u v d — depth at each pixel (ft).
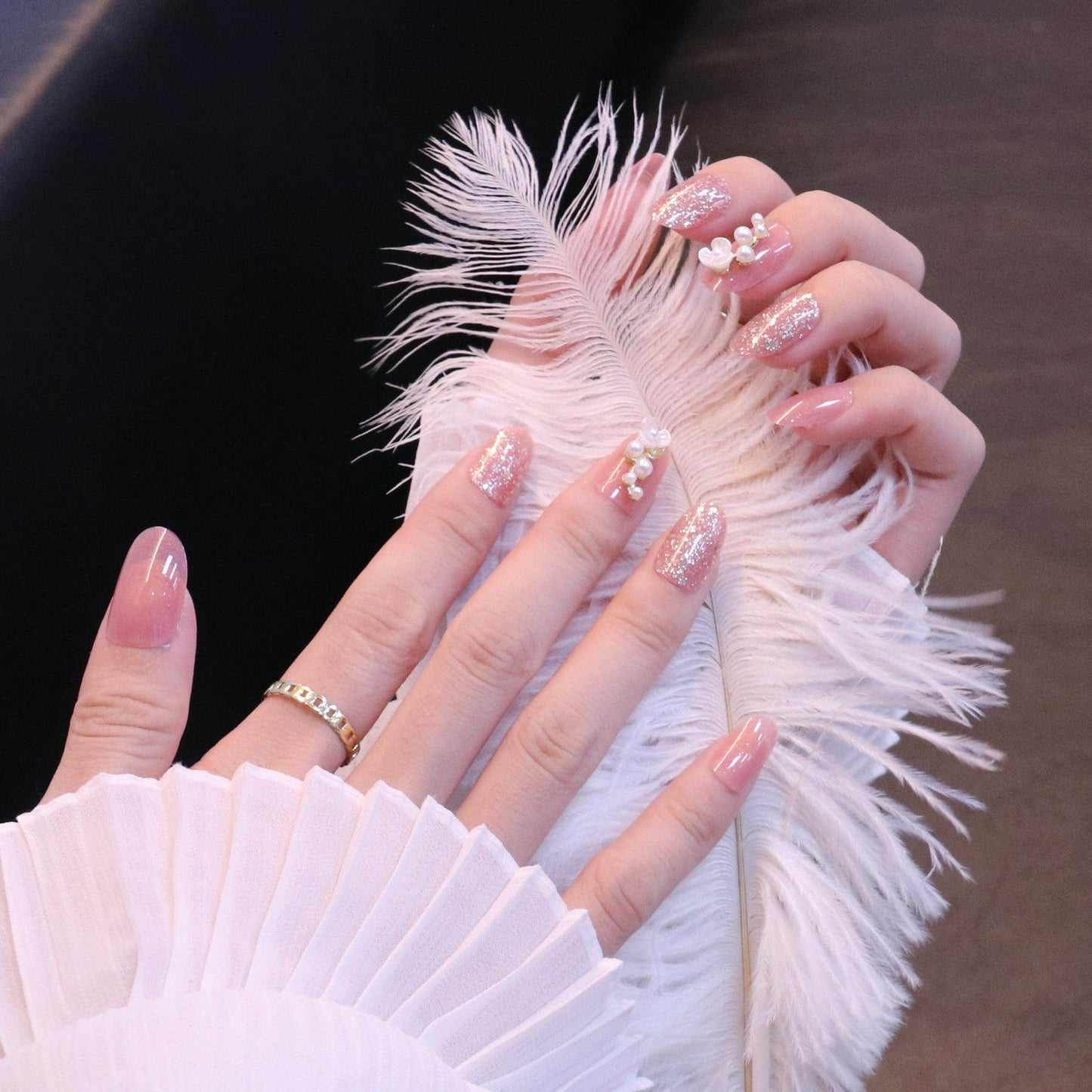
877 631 1.60
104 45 1.70
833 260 1.62
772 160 2.03
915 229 1.99
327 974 1.43
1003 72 2.02
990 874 1.84
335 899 1.44
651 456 1.56
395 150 1.86
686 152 2.03
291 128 1.80
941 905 1.63
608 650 1.56
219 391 1.78
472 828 1.55
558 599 1.57
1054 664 1.87
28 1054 1.36
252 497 1.81
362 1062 1.38
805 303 1.59
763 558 1.61
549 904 1.46
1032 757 1.86
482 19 1.92
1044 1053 1.79
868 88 2.04
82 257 1.69
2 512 1.67
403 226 1.87
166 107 1.73
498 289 1.64
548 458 1.61
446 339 1.91
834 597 1.62
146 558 1.53
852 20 2.07
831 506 1.63
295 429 1.83
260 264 1.79
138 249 1.72
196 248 1.75
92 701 1.53
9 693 1.69
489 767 1.56
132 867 1.43
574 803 1.57
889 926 1.62
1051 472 1.91
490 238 1.63
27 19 1.70
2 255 1.65
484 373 1.64
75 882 1.43
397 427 1.90
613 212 1.63
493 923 1.45
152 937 1.41
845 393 1.60
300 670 1.58
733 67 2.06
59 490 1.70
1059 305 1.94
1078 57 2.02
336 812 1.46
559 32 1.99
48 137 1.67
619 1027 1.47
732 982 1.58
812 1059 1.58
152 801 1.45
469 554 1.59
